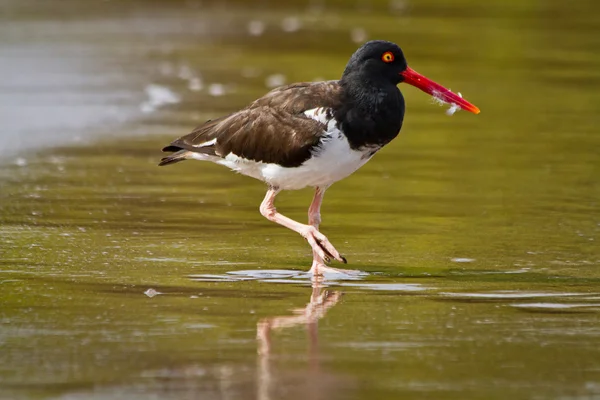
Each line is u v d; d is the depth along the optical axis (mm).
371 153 11836
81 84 23531
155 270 11602
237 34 31688
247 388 8078
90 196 15141
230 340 9195
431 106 22531
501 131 20078
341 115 11500
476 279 11383
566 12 36344
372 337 9328
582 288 11023
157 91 22953
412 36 31469
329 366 8578
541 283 11219
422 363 8672
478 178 16609
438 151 18500
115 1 38656
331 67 26344
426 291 10898
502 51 29078
